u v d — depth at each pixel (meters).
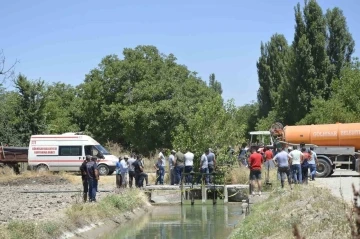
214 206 42.75
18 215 28.20
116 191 41.03
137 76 88.94
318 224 19.05
